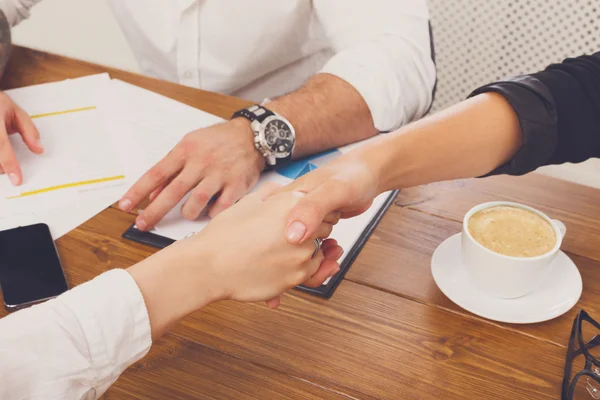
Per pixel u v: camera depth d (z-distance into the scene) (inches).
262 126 38.3
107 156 39.7
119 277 24.7
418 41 45.6
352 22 47.7
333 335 29.1
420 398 26.6
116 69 47.6
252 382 27.1
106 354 23.7
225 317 29.8
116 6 57.9
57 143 40.7
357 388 26.9
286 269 27.5
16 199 36.7
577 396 26.6
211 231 27.2
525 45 63.0
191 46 55.8
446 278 31.2
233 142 37.7
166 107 43.6
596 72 33.3
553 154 32.9
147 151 39.9
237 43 55.1
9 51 47.3
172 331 29.1
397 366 27.8
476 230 30.3
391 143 31.4
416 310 30.2
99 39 89.8
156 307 25.0
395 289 31.2
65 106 43.8
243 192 36.7
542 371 27.7
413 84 44.4
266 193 29.8
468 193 36.5
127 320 24.1
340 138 41.2
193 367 27.7
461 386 27.0
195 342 28.7
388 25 46.2
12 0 53.0
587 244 33.4
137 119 42.5
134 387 27.0
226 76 57.2
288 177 38.7
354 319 29.8
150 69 61.1
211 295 26.4
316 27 55.0
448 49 66.5
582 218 34.9
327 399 26.5
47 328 23.1
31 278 31.2
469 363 28.0
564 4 59.6
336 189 28.4
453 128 31.9
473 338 29.0
